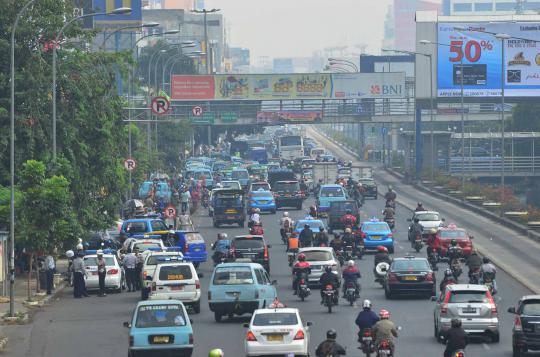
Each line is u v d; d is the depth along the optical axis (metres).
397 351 87.38
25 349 93.50
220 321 105.69
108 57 165.38
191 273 110.06
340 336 95.00
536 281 136.88
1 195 132.12
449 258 143.12
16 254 146.88
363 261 159.88
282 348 79.00
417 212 191.75
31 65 148.88
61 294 132.12
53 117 139.50
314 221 177.12
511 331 98.62
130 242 146.88
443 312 91.38
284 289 131.12
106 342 96.12
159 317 81.25
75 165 153.38
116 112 170.00
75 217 137.62
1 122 145.38
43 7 151.62
